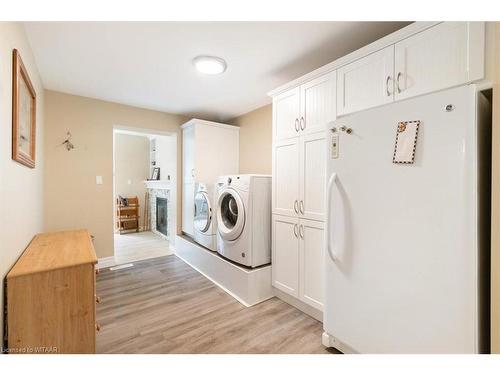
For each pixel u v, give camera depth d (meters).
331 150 1.40
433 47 1.24
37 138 2.16
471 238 0.92
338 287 1.37
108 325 1.86
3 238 1.09
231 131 3.65
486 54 1.08
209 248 2.96
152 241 4.62
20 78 1.42
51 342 1.17
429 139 1.02
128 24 1.58
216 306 2.17
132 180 5.78
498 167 0.93
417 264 1.05
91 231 3.03
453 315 0.96
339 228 1.35
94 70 2.25
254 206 2.32
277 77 2.39
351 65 1.62
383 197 1.16
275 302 2.25
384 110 1.16
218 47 1.86
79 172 2.93
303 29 1.63
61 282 1.20
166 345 1.63
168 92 2.81
